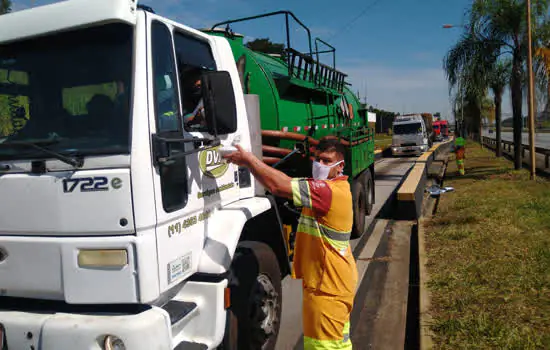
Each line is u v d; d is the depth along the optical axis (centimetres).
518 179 1269
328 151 298
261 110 511
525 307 416
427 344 374
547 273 491
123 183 230
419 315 434
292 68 539
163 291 246
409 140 2952
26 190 244
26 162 245
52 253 239
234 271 320
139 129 233
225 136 335
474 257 578
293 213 489
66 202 236
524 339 359
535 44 1311
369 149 923
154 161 242
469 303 439
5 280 252
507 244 612
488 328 383
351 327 456
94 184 232
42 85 254
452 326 394
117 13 233
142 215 231
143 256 230
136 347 220
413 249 725
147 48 246
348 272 294
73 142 242
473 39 1366
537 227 689
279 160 493
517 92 1409
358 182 807
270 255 364
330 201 282
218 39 355
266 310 359
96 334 224
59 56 254
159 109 254
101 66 246
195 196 287
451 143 4269
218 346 306
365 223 916
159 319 232
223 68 351
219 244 292
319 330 292
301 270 303
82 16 240
